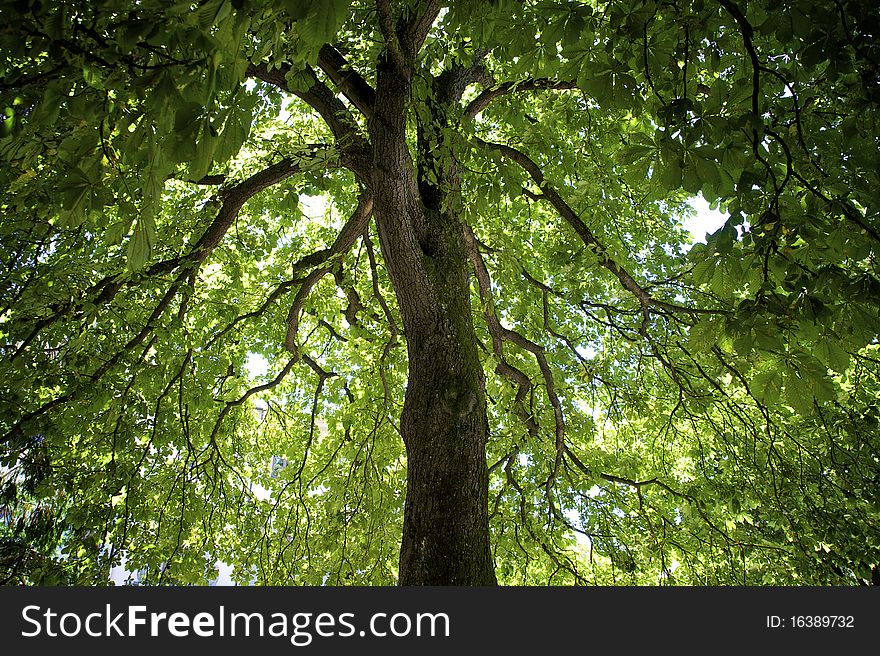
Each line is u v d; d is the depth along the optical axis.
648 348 8.11
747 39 2.63
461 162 4.73
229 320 7.64
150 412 6.55
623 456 8.26
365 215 6.80
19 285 5.25
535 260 8.66
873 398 6.58
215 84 1.67
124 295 5.91
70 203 2.06
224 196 6.09
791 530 7.15
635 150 2.67
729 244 2.91
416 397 4.31
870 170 3.16
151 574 6.61
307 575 7.62
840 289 2.90
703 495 7.97
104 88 2.00
